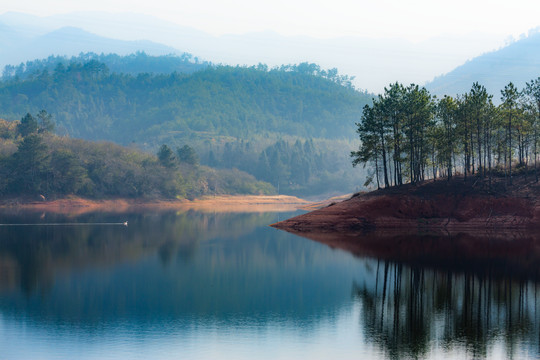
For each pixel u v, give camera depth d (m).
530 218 86.19
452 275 50.69
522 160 100.00
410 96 96.62
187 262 60.00
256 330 34.78
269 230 95.81
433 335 33.06
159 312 38.97
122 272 53.97
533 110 93.06
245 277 51.59
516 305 39.41
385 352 30.38
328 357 29.84
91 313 38.59
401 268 54.75
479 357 29.20
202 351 30.95
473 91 93.81
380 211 91.44
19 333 34.19
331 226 91.81
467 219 88.06
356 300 42.09
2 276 51.62
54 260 60.94
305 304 41.12
